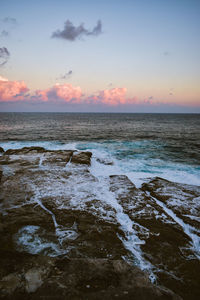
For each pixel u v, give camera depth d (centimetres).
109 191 691
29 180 754
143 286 222
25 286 212
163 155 1465
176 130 3388
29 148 1355
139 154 1492
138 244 409
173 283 308
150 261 358
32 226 445
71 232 434
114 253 371
